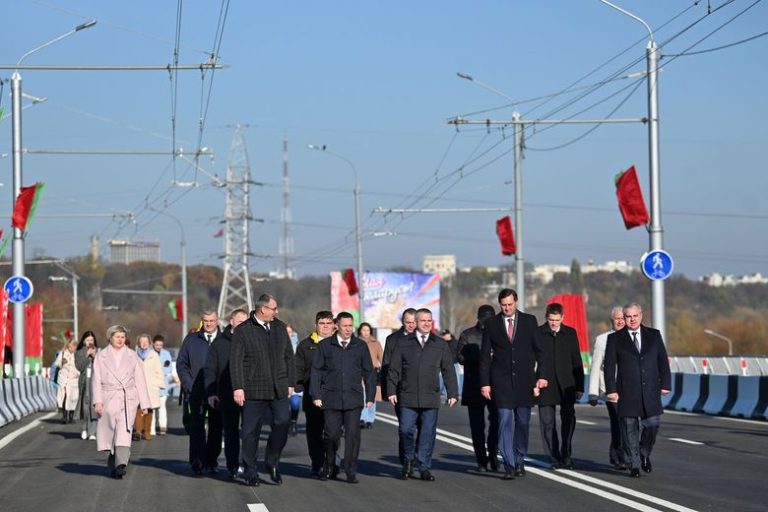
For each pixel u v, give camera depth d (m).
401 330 15.45
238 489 14.25
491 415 16.09
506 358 15.07
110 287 133.88
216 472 16.09
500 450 14.92
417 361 15.12
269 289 122.12
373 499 13.16
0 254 35.75
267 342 14.59
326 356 15.02
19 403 30.94
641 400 15.02
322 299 121.44
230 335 15.38
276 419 14.65
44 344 95.12
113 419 15.58
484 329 15.30
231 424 15.28
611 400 15.16
